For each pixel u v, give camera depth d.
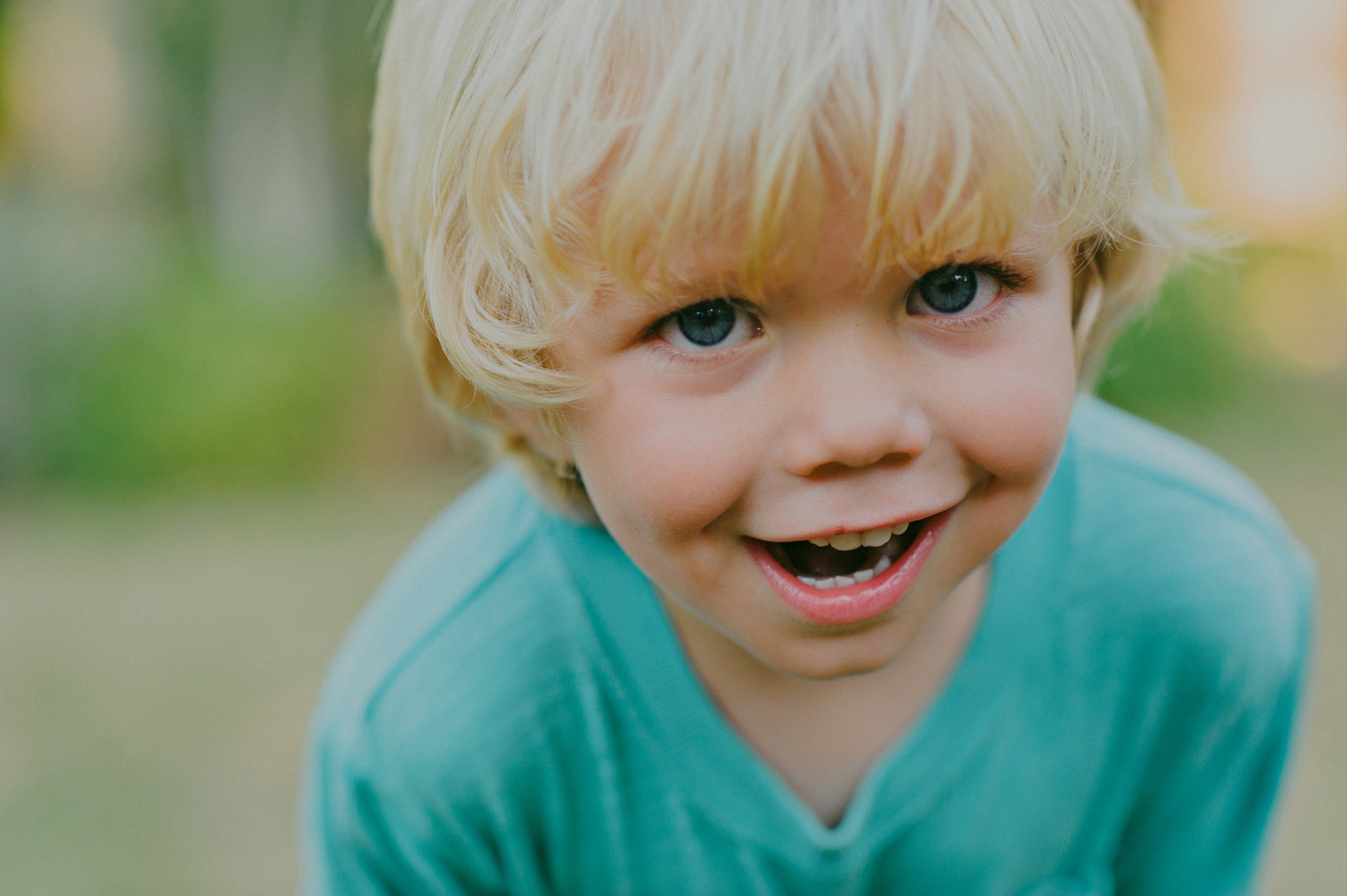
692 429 0.55
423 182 0.64
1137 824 0.95
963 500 0.60
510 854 0.87
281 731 2.68
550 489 0.79
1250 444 5.01
